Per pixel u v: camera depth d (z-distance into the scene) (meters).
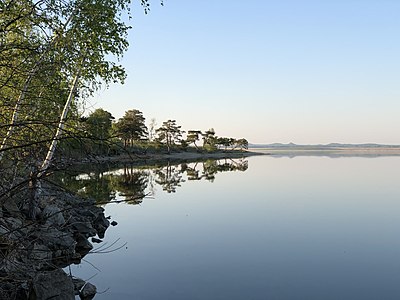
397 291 8.94
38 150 4.47
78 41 10.41
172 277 9.88
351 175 44.66
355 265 10.90
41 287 6.73
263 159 103.69
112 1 12.01
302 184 34.72
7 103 4.91
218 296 8.62
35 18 5.42
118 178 40.94
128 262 11.23
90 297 8.39
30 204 10.00
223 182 37.38
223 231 15.45
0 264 4.62
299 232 15.10
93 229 14.65
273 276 9.98
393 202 23.08
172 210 21.06
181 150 122.06
